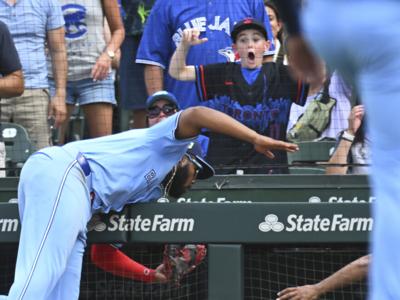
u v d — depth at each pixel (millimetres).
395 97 8711
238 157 21656
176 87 23797
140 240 16578
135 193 16406
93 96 24812
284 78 22281
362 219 16109
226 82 22484
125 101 26219
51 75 25266
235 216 16344
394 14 8719
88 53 24891
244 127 15930
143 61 24328
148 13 26297
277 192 19422
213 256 16344
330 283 16312
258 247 18312
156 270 18062
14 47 21391
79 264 16078
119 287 19812
